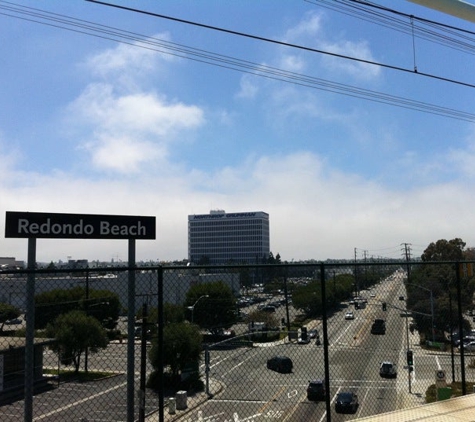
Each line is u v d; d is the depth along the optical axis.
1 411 10.80
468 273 8.98
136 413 11.38
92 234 12.47
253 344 17.20
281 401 16.88
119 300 17.39
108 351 17.47
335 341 17.44
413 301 35.22
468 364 30.19
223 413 15.09
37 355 13.82
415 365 29.73
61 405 11.46
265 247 151.12
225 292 18.89
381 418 6.75
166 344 14.71
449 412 7.02
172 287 19.33
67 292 16.58
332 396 22.28
